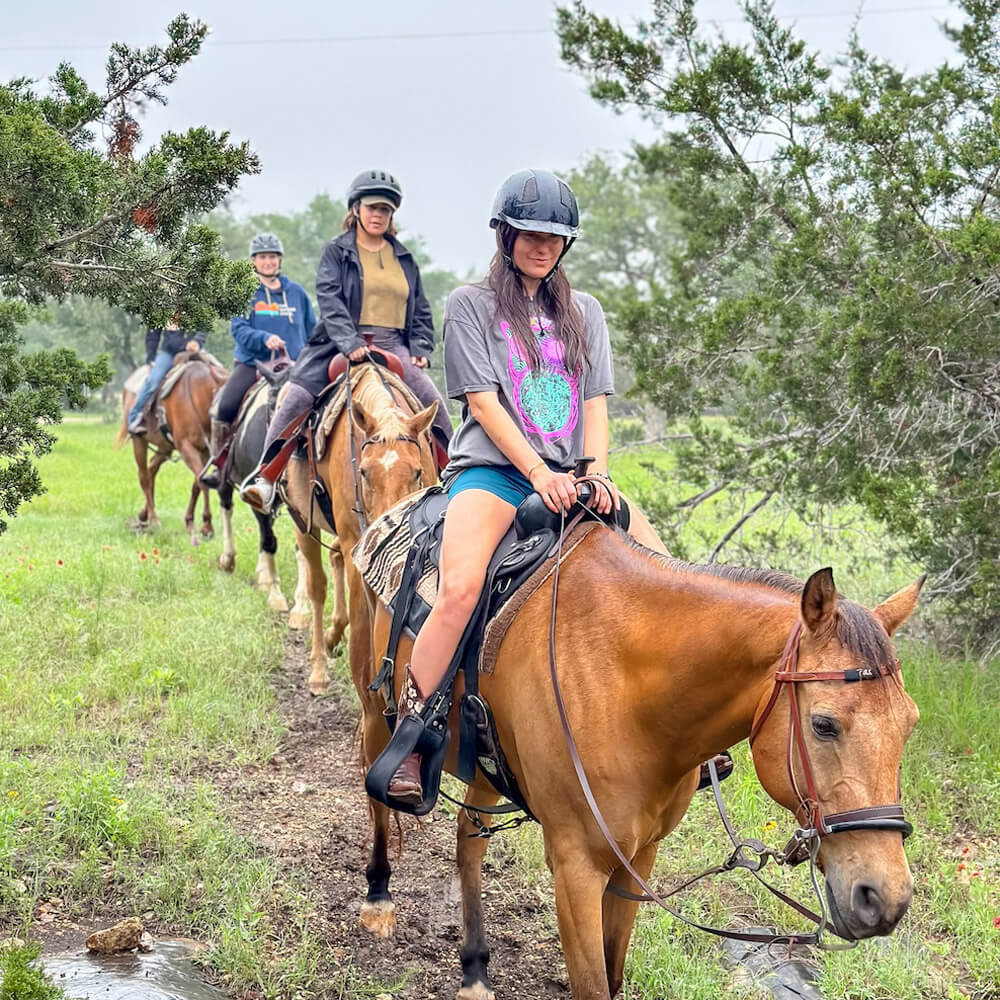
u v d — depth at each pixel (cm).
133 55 436
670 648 297
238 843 485
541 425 348
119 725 622
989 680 657
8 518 1286
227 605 871
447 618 336
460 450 354
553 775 313
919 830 509
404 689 349
